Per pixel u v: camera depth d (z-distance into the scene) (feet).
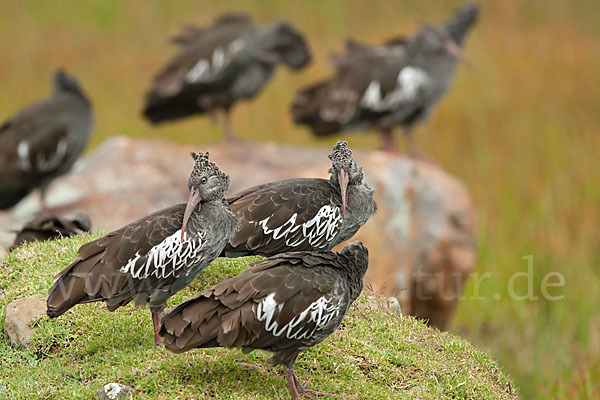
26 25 103.40
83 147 53.72
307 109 59.57
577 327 50.88
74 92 54.13
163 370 26.94
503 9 106.32
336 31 101.60
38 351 28.89
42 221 36.99
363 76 57.93
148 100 59.57
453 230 53.01
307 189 32.22
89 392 25.94
